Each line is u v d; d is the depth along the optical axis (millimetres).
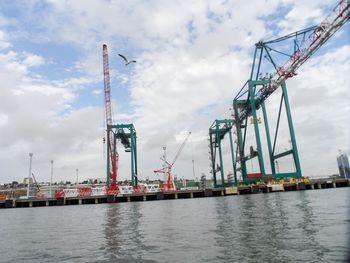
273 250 14094
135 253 15398
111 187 98375
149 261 13656
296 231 18328
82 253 16203
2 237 23766
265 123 93875
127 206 62719
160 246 16719
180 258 13805
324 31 70375
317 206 32906
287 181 85375
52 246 18734
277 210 31562
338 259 12031
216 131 133250
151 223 28406
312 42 74750
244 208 37219
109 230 25141
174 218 31422
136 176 113188
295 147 86500
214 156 140500
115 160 112438
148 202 77438
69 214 47781
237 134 106312
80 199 85812
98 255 15508
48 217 43469
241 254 13781
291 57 82062
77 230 26438
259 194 77625
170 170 134625
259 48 91438
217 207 42406
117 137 118188
